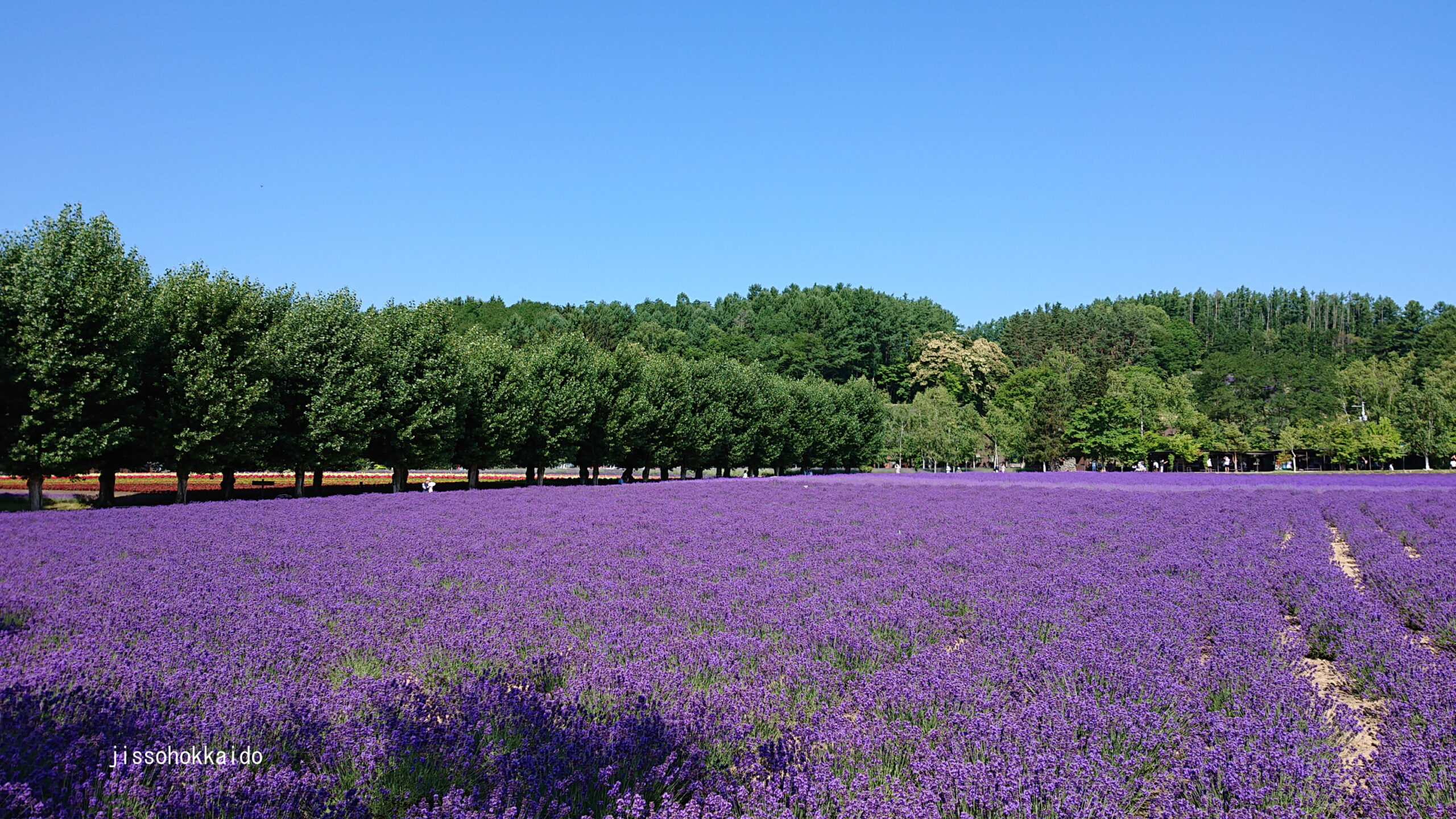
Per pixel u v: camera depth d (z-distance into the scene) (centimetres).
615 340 10281
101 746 476
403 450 3734
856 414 8125
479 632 788
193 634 775
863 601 967
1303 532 1848
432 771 470
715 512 2358
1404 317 14100
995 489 3934
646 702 581
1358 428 7738
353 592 1005
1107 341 14725
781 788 449
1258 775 466
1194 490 3741
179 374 2822
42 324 2438
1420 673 670
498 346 4581
